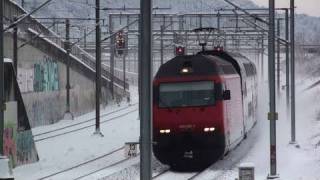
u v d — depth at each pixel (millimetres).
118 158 65000
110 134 93312
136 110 153250
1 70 43500
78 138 88250
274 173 45469
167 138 52875
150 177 22844
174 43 126375
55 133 97938
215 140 52250
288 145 65938
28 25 109062
